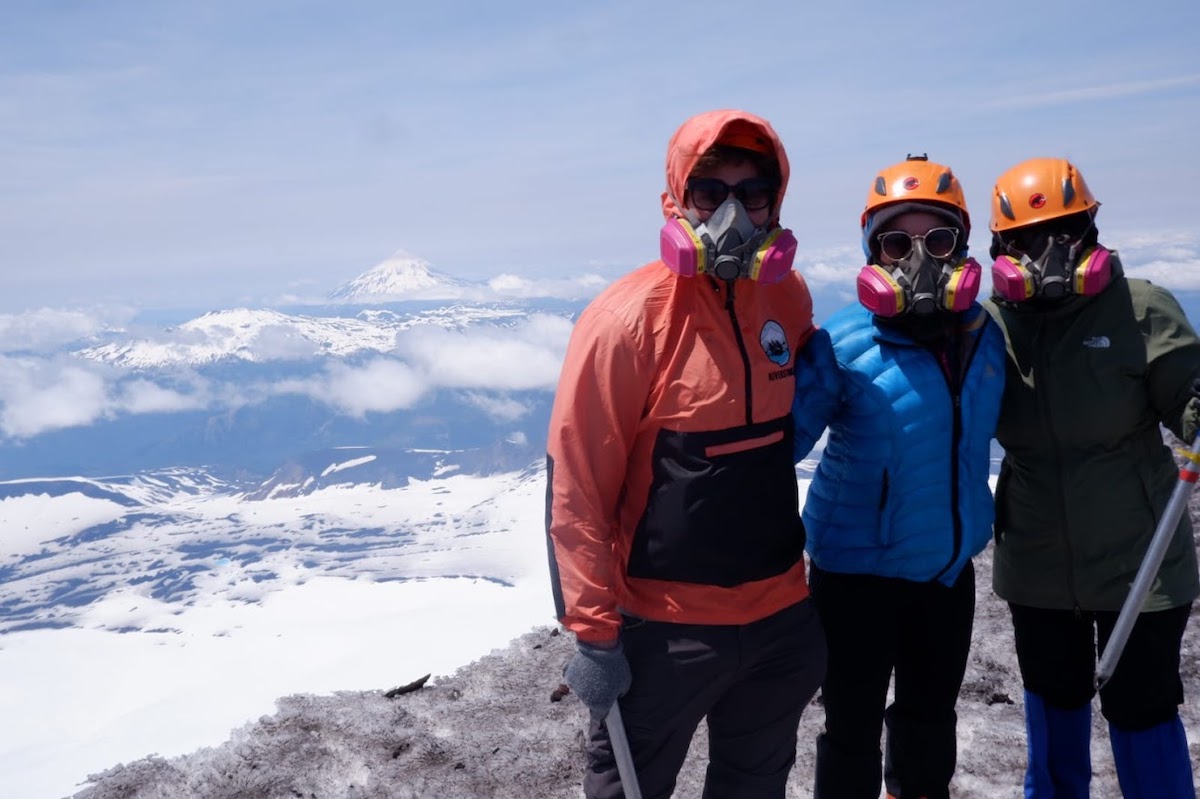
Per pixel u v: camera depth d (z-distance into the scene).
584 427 2.35
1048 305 2.97
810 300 2.79
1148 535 2.95
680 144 2.41
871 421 2.89
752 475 2.42
